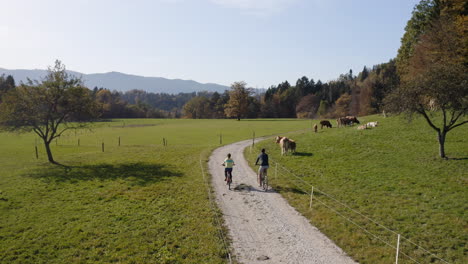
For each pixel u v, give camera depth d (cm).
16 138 6469
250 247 1279
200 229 1448
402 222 1463
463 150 2622
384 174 2242
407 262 1131
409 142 3102
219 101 17600
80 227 1501
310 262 1158
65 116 3525
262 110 16375
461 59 3856
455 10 4412
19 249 1287
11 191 2205
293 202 1820
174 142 5559
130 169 2886
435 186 1922
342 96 13400
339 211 1638
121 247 1282
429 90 2388
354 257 1190
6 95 3256
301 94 16825
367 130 3916
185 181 2381
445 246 1233
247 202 1842
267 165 2098
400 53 5781
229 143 4728
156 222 1548
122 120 13875
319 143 3578
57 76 3353
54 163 3347
